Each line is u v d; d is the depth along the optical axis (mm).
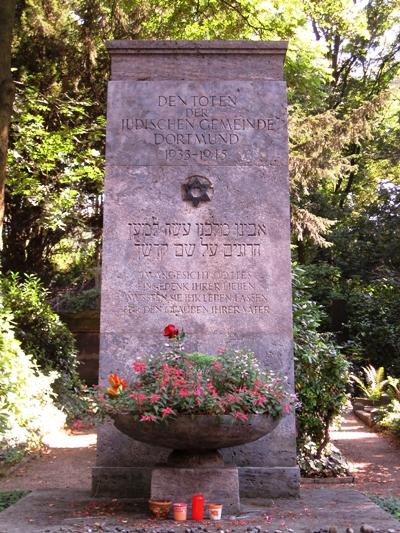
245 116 4109
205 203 4016
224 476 3203
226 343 3893
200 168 4047
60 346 8039
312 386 4668
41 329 7840
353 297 11922
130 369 3859
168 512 3129
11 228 9812
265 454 3797
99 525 2969
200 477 3193
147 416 2971
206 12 8438
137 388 3182
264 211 4020
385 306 11297
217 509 3076
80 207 10000
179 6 8555
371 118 11469
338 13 10617
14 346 6023
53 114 9375
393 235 13141
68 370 8172
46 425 6320
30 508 3418
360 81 16031
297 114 11367
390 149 14078
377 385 8898
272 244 3990
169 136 4074
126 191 4012
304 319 4953
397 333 10727
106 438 3807
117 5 9359
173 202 4012
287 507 3436
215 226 3996
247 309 3928
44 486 4488
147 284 3938
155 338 3887
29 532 2875
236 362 3320
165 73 4145
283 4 8453
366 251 13344
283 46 4156
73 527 2957
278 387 3355
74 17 9719
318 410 4773
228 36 8469
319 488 4172
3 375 5586
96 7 9422
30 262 10352
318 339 4926
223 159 4059
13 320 7578
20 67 9344
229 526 2951
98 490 3732
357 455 5734
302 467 4633
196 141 4074
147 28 9375
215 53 4164
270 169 4059
